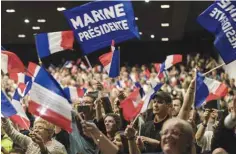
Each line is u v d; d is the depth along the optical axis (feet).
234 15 24.76
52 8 81.46
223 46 24.88
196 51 115.34
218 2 24.85
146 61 120.16
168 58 41.60
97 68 91.56
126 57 120.78
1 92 23.16
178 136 14.92
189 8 81.61
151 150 24.03
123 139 23.41
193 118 25.59
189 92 22.50
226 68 88.17
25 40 115.44
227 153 19.43
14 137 24.00
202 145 25.95
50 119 20.20
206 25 25.05
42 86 20.39
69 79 65.46
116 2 24.98
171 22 92.32
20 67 26.27
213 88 28.89
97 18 25.07
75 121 25.41
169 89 54.80
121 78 71.56
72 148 25.39
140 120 27.45
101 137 18.86
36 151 23.16
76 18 25.03
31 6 79.92
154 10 82.53
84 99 29.09
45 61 116.57
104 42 25.16
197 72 24.93
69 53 116.47
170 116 25.02
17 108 26.14
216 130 20.79
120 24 25.05
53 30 102.83
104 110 29.58
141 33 105.91
